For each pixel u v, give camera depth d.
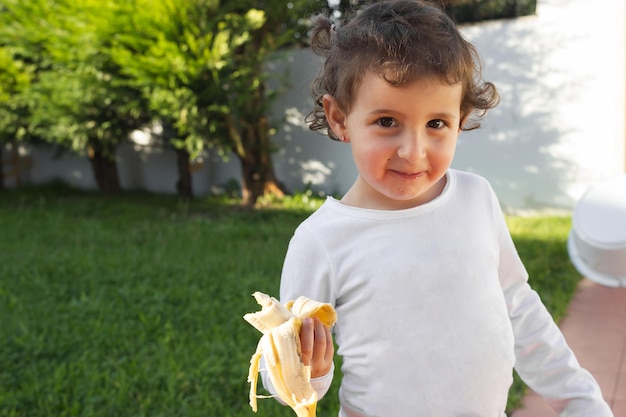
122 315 4.67
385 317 1.32
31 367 3.83
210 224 8.20
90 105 8.67
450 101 1.22
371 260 1.33
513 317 1.52
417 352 1.31
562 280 5.30
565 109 8.14
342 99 1.29
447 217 1.38
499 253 1.49
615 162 7.93
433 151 1.24
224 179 11.05
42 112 8.88
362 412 1.35
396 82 1.18
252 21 8.05
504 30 8.38
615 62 7.78
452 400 1.31
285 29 9.20
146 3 7.55
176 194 11.43
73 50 8.02
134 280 5.59
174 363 3.73
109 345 4.12
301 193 10.07
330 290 1.37
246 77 8.31
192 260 6.25
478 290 1.35
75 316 4.69
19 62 9.43
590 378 1.50
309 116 1.63
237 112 8.55
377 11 1.30
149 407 3.28
